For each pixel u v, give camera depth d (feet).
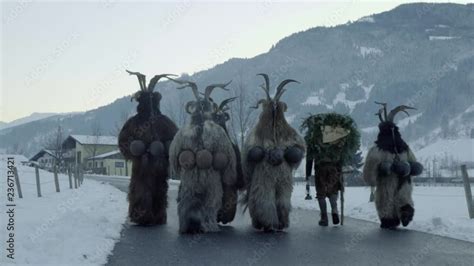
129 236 40.60
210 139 42.04
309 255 33.30
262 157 41.86
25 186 93.56
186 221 41.57
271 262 31.27
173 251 34.55
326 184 47.39
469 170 239.71
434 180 165.37
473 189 105.09
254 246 36.45
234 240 38.83
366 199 75.92
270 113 42.75
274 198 42.27
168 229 44.55
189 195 41.88
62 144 288.92
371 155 45.91
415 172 45.57
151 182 46.60
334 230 44.32
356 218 53.57
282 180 42.22
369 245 36.86
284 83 43.42
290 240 38.99
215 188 42.19
